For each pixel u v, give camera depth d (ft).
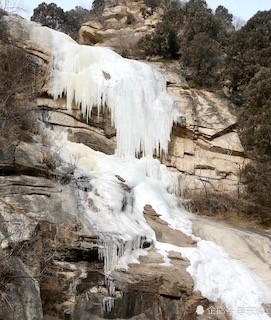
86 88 55.06
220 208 56.24
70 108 54.13
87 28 91.81
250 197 56.49
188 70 71.67
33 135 46.19
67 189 40.29
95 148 53.47
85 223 37.83
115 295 36.29
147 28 92.99
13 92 45.42
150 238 41.55
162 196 50.34
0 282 27.37
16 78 48.78
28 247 31.96
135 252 39.52
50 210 36.35
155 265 38.27
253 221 55.42
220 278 38.47
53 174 40.88
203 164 60.18
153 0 102.42
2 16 54.39
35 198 36.37
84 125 54.70
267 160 58.90
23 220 32.63
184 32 83.97
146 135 56.70
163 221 45.65
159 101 59.16
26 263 31.37
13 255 30.17
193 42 74.28
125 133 55.47
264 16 79.10
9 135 39.73
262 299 37.52
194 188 58.49
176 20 91.86
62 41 57.52
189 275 37.83
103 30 92.99
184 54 72.43
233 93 70.90
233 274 39.06
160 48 79.15
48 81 53.88
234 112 64.59
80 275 35.53
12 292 27.53
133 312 35.96
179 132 60.39
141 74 60.03
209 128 61.26
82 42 92.38
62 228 35.68
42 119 52.31
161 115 58.08
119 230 39.63
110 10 102.68
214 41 77.20
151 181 52.08
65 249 35.14
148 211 46.32
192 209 55.42
